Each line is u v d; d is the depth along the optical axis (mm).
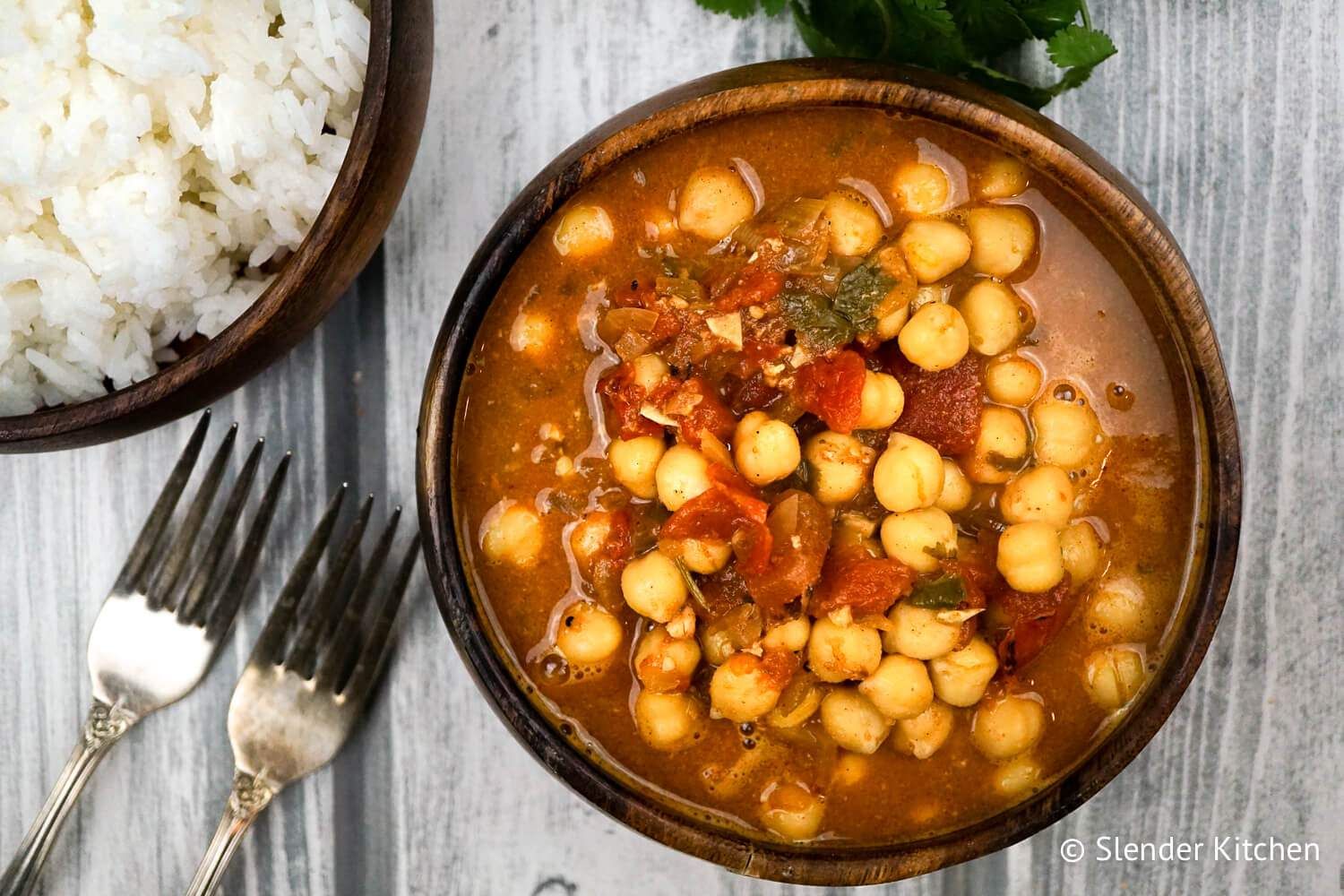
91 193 386
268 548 434
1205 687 435
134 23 376
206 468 435
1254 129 430
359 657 422
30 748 437
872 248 386
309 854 435
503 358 386
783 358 380
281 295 365
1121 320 390
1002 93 406
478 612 381
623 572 387
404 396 433
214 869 415
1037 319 392
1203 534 382
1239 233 431
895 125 381
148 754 435
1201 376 377
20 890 413
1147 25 429
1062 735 395
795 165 384
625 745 391
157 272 388
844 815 393
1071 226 388
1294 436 433
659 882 434
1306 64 429
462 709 433
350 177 364
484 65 431
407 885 435
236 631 433
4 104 382
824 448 381
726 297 381
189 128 386
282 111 389
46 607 436
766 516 376
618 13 430
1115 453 393
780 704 385
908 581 380
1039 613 388
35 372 400
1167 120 429
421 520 378
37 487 435
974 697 388
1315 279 431
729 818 391
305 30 392
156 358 409
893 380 384
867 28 406
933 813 394
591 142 375
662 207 384
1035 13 400
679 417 379
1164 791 435
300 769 420
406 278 432
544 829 435
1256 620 434
